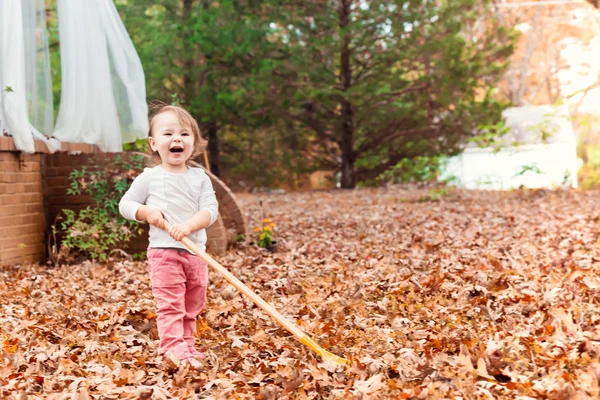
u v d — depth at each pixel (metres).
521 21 40.31
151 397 4.07
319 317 5.93
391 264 8.45
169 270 4.88
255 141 29.09
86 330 5.77
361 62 25.92
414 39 24.80
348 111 26.38
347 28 24.64
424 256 8.90
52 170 9.91
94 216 9.59
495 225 12.29
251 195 24.52
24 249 9.34
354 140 27.69
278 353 4.98
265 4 25.19
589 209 14.71
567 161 27.23
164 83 25.16
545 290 6.56
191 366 4.60
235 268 8.35
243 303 6.51
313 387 4.14
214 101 25.08
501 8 41.31
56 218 9.83
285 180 30.12
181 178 4.98
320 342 5.12
